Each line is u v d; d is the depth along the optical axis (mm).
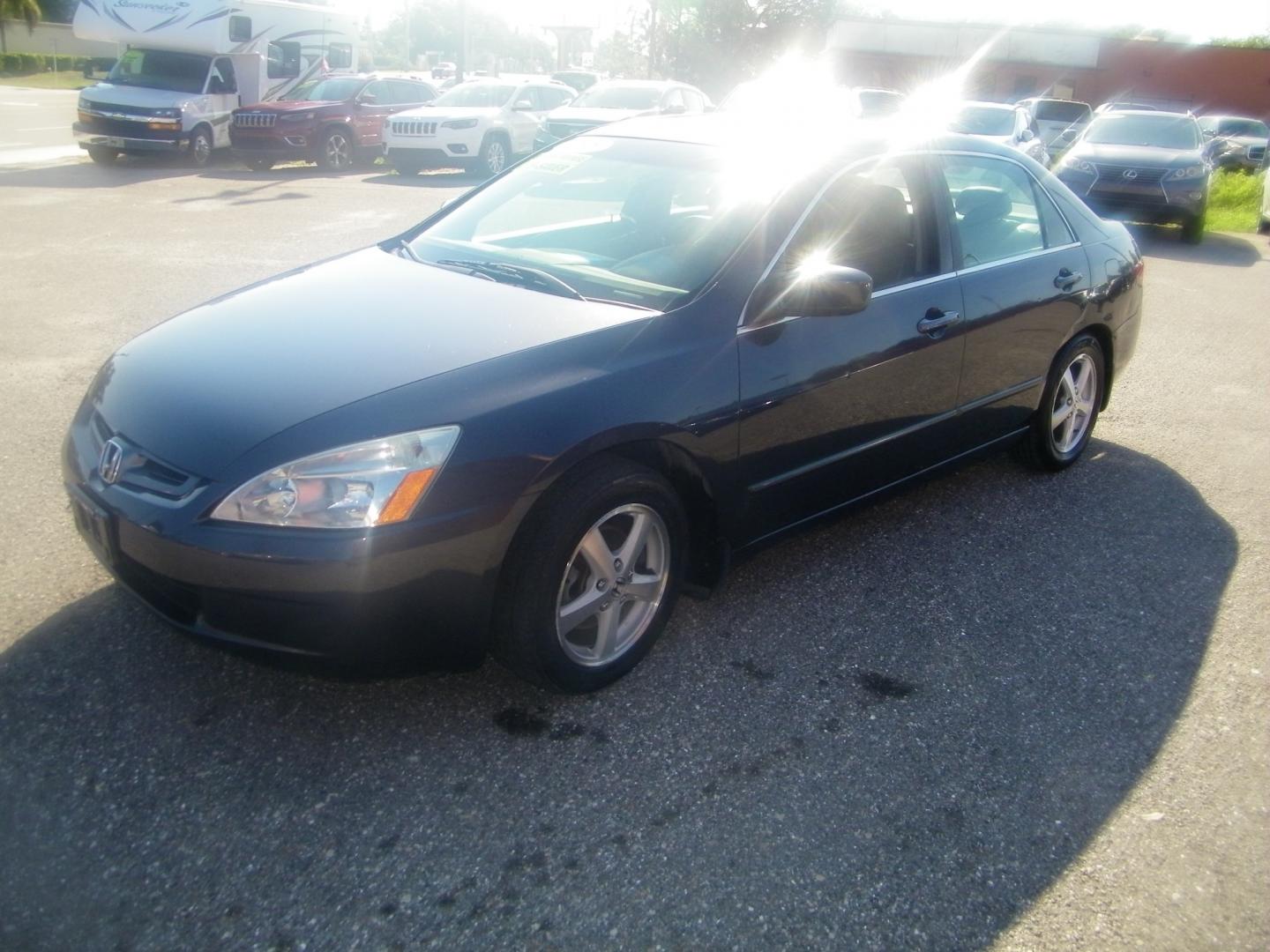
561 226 4141
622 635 3438
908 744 3248
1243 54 37188
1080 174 14164
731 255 3654
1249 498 5281
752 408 3549
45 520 4312
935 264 4328
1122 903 2676
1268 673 3738
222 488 2822
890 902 2641
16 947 2369
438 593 2908
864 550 4523
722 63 36625
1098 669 3715
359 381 3059
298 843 2723
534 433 3012
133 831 2727
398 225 11977
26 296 7984
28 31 54594
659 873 2689
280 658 2896
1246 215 17422
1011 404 4875
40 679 3281
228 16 17953
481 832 2793
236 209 12812
